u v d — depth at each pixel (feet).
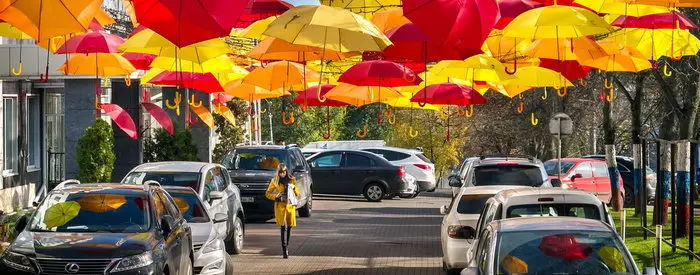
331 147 196.65
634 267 39.11
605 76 112.06
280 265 72.54
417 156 169.68
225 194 77.66
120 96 110.11
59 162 120.78
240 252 79.82
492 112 200.85
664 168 96.99
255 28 51.88
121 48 46.96
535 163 76.33
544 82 68.23
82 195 52.16
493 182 75.15
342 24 41.81
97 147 97.60
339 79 65.41
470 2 40.22
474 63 60.64
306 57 55.21
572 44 54.85
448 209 65.62
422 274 67.72
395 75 63.93
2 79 100.37
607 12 54.24
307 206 115.75
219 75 68.28
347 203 143.84
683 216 82.28
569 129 110.93
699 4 47.60
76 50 53.67
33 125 118.62
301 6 43.16
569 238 40.29
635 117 111.04
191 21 35.09
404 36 51.21
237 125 164.35
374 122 362.74
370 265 72.54
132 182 74.49
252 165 107.24
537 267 39.14
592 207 50.52
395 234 95.96
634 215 111.96
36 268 46.52
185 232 55.06
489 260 39.65
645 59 65.46
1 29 44.24
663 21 55.83
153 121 139.03
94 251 47.01
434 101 75.25
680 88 96.84
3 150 107.65
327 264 73.15
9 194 109.19
